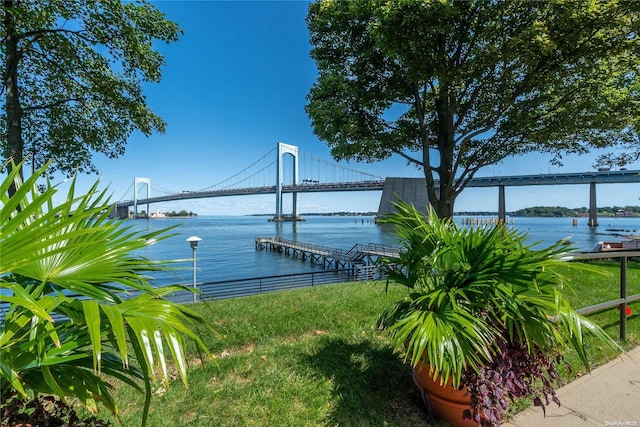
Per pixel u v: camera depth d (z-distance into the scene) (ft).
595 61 17.63
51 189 2.95
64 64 16.78
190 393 7.20
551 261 5.18
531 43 15.48
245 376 7.95
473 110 23.39
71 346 3.20
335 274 62.69
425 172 22.18
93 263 3.88
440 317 5.57
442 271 6.57
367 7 18.45
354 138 22.63
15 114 14.78
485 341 5.02
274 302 14.89
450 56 19.20
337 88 21.91
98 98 18.24
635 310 12.51
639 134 21.76
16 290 2.78
